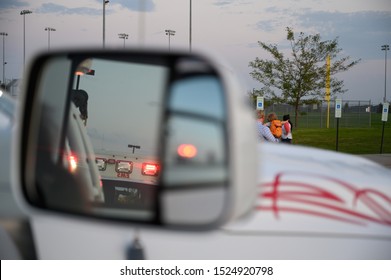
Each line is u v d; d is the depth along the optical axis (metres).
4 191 3.01
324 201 2.83
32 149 2.66
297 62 50.94
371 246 2.77
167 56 2.21
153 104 5.04
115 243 2.80
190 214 2.14
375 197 2.95
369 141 42.44
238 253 2.68
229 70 2.25
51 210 2.64
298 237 2.71
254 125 2.08
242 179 1.99
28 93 2.58
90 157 4.15
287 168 2.96
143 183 4.76
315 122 68.31
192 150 2.16
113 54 2.31
